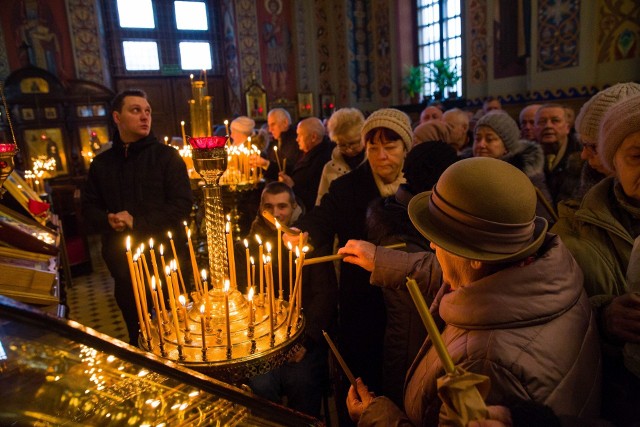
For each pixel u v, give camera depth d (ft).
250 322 3.57
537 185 6.94
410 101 33.94
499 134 7.46
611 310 2.82
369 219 5.38
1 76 27.12
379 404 3.37
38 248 5.26
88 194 7.98
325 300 6.66
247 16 34.42
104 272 16.87
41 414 2.28
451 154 4.90
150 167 7.76
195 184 10.87
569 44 19.52
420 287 4.49
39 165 20.65
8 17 27.04
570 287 2.64
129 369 2.56
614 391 2.92
